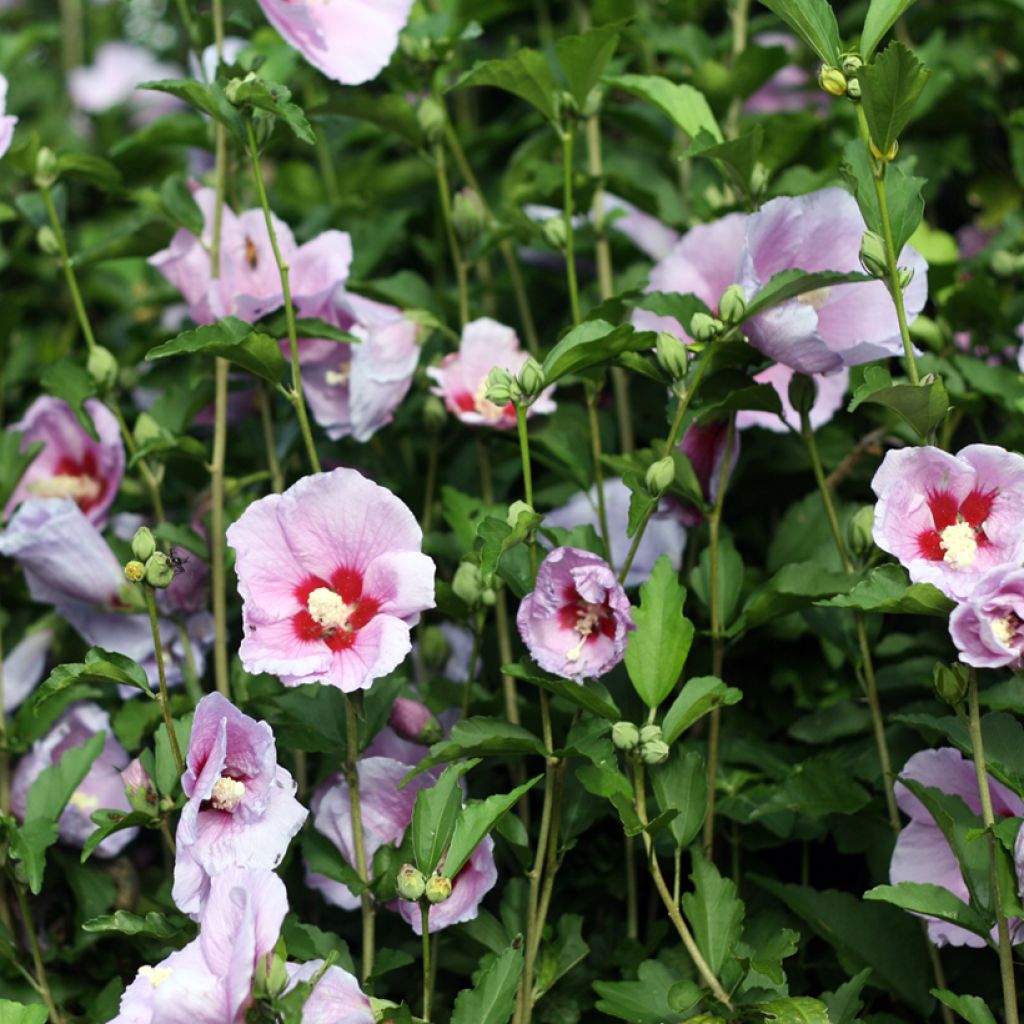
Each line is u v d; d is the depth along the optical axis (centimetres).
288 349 180
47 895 179
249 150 166
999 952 158
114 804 177
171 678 180
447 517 178
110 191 185
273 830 160
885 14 161
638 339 164
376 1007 157
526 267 199
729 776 175
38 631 185
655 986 164
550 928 167
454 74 213
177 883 159
